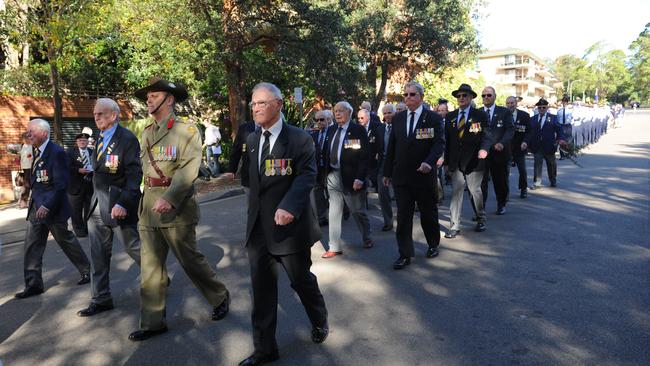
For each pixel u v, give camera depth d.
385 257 6.11
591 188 10.32
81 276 5.63
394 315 4.27
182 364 3.56
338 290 4.96
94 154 4.59
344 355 3.59
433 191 5.73
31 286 5.25
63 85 15.43
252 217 3.51
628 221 7.27
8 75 14.52
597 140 23.39
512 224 7.49
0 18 12.19
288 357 3.58
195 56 13.49
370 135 7.83
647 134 28.17
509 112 7.98
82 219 8.02
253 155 3.55
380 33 19.62
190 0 12.79
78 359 3.71
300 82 17.22
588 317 4.04
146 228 4.04
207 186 13.85
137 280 5.68
